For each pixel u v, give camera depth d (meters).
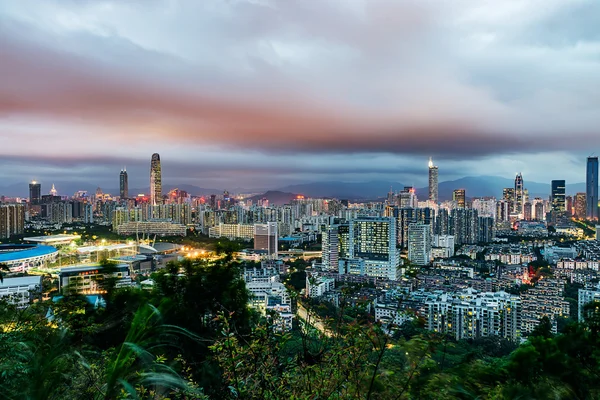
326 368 3.74
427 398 4.06
